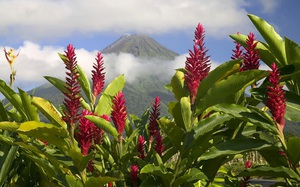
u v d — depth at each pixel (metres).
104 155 3.22
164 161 3.41
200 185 4.41
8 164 3.34
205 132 3.05
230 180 4.12
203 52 3.11
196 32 3.12
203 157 2.78
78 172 3.05
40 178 3.79
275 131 2.79
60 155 3.18
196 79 3.10
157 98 3.59
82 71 3.73
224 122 3.31
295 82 3.31
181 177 2.84
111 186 3.19
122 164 3.16
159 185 3.08
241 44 3.47
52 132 2.86
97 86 3.70
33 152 3.28
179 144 3.12
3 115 3.66
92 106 3.71
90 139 3.04
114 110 3.15
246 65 3.25
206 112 3.30
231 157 3.27
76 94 3.04
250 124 3.40
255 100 3.39
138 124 4.16
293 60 3.21
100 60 3.73
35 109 3.37
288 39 3.13
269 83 3.12
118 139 3.19
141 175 3.16
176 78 3.44
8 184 3.68
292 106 3.02
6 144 3.47
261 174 2.85
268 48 3.56
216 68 2.97
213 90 2.97
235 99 3.30
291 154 2.77
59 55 3.20
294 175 2.71
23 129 2.78
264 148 2.79
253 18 3.30
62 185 3.38
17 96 3.44
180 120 3.12
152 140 3.65
